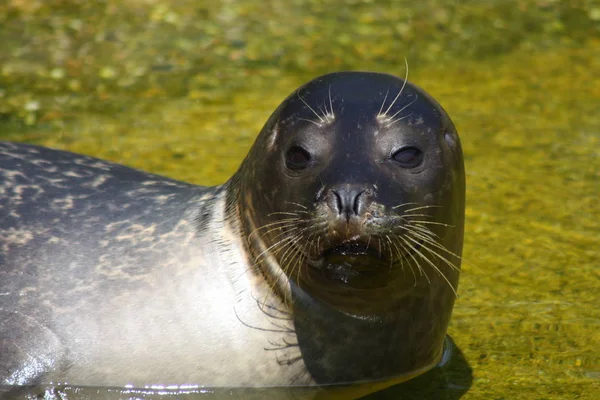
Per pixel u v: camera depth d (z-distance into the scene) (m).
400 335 17.22
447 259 16.88
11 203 18.70
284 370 17.17
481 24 41.66
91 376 17.23
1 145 20.31
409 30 40.78
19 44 37.16
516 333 19.69
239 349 17.08
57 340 17.22
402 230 14.80
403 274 15.96
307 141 15.46
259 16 40.97
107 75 35.59
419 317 17.20
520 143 30.52
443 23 41.53
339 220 14.34
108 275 17.67
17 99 33.16
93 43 37.72
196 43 38.44
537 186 27.11
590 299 21.02
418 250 15.68
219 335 17.08
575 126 32.12
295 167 15.54
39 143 29.72
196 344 17.09
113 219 18.47
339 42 39.47
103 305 17.39
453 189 16.22
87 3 40.62
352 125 15.39
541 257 22.97
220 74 36.34
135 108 33.09
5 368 17.05
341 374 17.33
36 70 35.47
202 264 17.47
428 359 18.11
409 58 38.59
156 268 17.62
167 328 17.16
